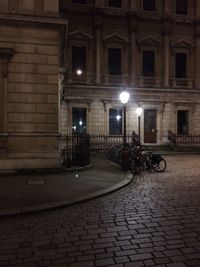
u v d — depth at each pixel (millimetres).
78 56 33281
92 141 32562
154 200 9781
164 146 33625
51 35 15086
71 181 12484
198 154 30172
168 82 35062
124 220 7637
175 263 5238
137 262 5293
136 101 33969
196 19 35594
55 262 5324
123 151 16125
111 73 34125
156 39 34781
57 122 15164
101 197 10156
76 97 32375
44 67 15055
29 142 14891
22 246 6020
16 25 14703
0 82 14547
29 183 11984
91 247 5949
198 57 35781
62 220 7645
